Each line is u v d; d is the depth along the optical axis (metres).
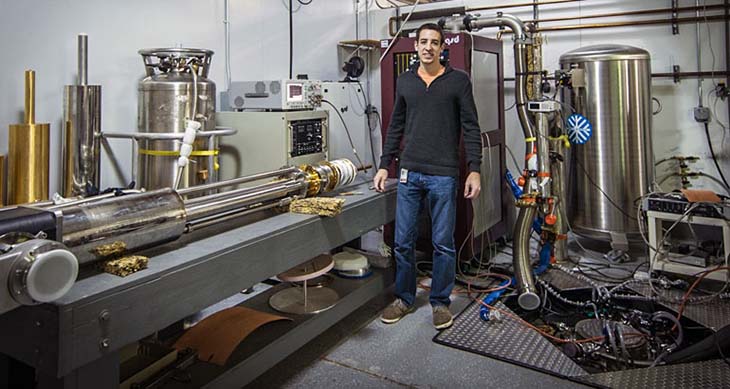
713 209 2.84
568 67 3.53
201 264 1.50
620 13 3.72
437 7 4.35
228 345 1.92
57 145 2.30
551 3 3.91
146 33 2.67
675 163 3.70
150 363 1.76
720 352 2.05
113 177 2.54
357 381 2.05
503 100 3.80
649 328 2.34
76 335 1.16
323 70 4.18
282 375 2.10
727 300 2.65
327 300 2.40
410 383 2.03
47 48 2.23
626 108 3.38
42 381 1.24
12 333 1.21
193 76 2.33
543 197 2.80
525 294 2.59
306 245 1.99
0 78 2.07
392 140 2.62
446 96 2.37
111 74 2.51
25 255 1.08
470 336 2.41
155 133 2.30
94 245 1.35
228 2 3.19
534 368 2.11
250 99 2.93
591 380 1.99
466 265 3.37
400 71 3.36
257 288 3.10
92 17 2.40
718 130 3.57
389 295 2.99
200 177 2.45
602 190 3.51
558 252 3.49
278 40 3.65
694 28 3.56
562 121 3.34
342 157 3.60
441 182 2.42
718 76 3.52
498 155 3.76
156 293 1.36
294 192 2.19
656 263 3.02
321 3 4.11
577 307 2.70
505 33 4.09
